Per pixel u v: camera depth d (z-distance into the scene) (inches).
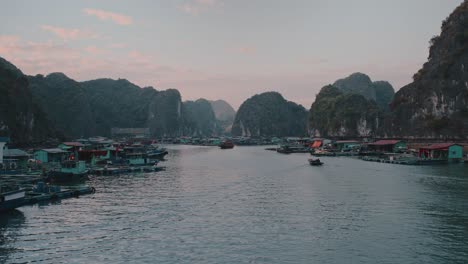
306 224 1380.4
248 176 2733.8
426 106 5629.9
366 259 1047.6
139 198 1877.5
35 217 1488.7
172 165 3673.7
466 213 1496.1
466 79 5132.9
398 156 3907.5
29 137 5403.5
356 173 2787.9
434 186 2114.9
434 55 6033.5
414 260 1035.9
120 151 3870.6
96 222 1422.2
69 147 3678.6
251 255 1084.5
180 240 1216.2
